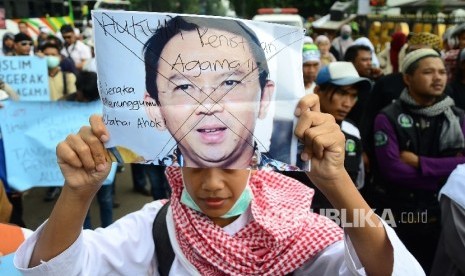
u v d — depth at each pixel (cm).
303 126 112
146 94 114
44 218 496
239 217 136
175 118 114
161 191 470
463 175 199
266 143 114
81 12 1241
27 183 358
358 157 262
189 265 134
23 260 124
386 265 120
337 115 262
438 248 220
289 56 114
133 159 115
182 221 134
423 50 267
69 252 121
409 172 264
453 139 266
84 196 117
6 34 675
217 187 124
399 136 268
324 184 116
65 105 356
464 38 679
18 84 443
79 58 756
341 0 1975
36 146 355
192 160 115
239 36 112
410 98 268
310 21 2138
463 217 197
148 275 142
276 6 2702
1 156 355
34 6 988
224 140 114
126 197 559
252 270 130
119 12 111
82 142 112
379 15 1299
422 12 1259
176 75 113
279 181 155
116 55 112
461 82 398
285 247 133
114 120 114
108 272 136
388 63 830
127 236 141
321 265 138
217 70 113
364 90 270
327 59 784
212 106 113
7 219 253
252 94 114
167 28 111
